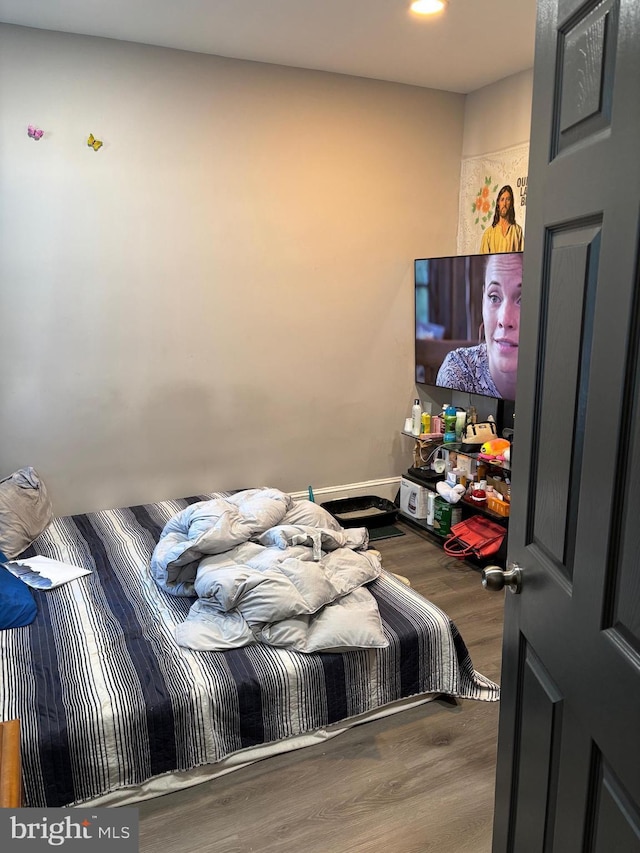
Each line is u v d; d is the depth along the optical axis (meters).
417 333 4.04
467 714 2.36
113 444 3.49
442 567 3.49
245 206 3.53
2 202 3.06
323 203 3.72
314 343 3.87
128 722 1.91
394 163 3.87
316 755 2.16
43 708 1.91
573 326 1.02
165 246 3.39
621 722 0.89
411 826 1.88
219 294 3.57
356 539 2.97
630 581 0.86
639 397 0.83
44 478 3.39
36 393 3.29
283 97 3.50
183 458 3.68
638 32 0.82
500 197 3.79
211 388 3.66
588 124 0.97
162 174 3.32
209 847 1.81
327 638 2.20
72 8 2.74
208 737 2.02
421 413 4.09
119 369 3.43
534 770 1.25
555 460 1.10
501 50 3.21
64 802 1.87
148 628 2.34
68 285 3.24
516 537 1.30
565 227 1.06
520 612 1.29
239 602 2.28
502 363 3.35
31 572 2.69
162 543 2.69
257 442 3.85
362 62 3.41
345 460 4.14
